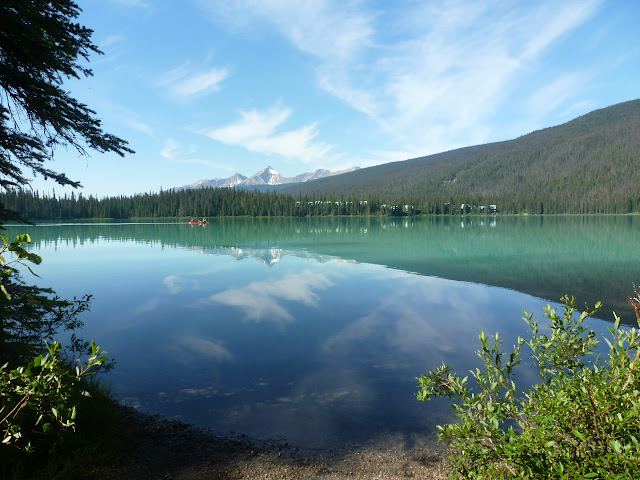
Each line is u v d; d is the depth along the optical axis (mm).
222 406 6520
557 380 2953
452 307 13531
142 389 7160
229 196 182250
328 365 8359
